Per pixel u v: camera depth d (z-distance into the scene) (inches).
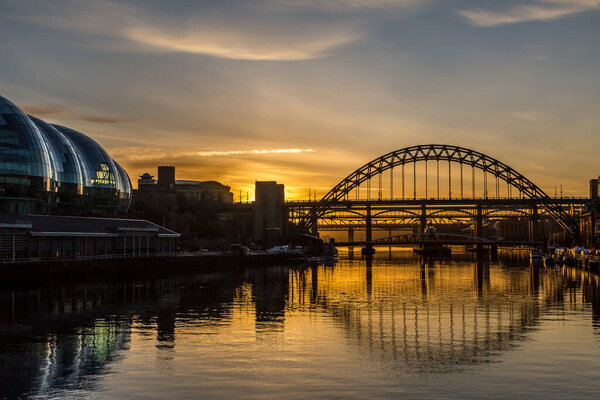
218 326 2714.1
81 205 6801.2
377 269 7564.0
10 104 5570.9
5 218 5044.3
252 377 1875.0
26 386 1780.3
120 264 5319.9
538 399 1675.7
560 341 2397.9
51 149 6387.8
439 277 5895.7
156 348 2250.2
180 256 6378.0
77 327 2657.5
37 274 4350.4
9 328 2623.0
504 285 4884.4
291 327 2701.8
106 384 1800.0
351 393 1723.7
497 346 2305.6
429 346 2310.5
